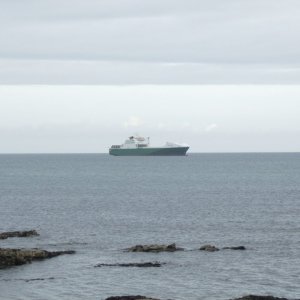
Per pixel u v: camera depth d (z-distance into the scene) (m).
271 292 97.75
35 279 105.12
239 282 103.94
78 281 104.25
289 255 126.81
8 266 114.25
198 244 141.88
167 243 143.25
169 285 101.94
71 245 139.75
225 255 126.12
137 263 117.44
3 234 151.38
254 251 131.00
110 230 164.00
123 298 90.06
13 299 93.12
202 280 105.19
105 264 116.69
